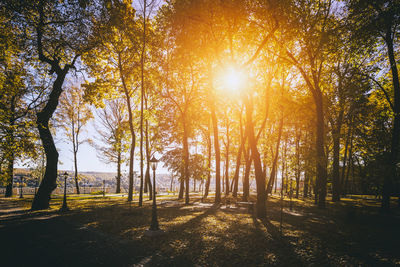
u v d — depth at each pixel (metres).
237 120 32.44
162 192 48.53
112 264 6.12
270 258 6.60
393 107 16.98
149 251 7.20
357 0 14.23
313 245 7.79
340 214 14.45
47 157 17.64
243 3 12.21
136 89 24.47
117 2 17.98
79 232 9.61
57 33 16.91
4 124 13.67
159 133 27.23
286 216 13.69
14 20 14.25
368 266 6.03
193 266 6.05
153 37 19.39
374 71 17.38
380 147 17.19
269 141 29.61
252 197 30.78
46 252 7.05
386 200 15.23
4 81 14.83
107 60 21.34
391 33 16.39
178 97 23.36
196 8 13.30
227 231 9.57
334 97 21.34
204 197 29.38
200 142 36.41
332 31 15.14
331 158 32.25
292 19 13.97
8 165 14.60
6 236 8.95
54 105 18.19
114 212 14.74
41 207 16.62
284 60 18.12
